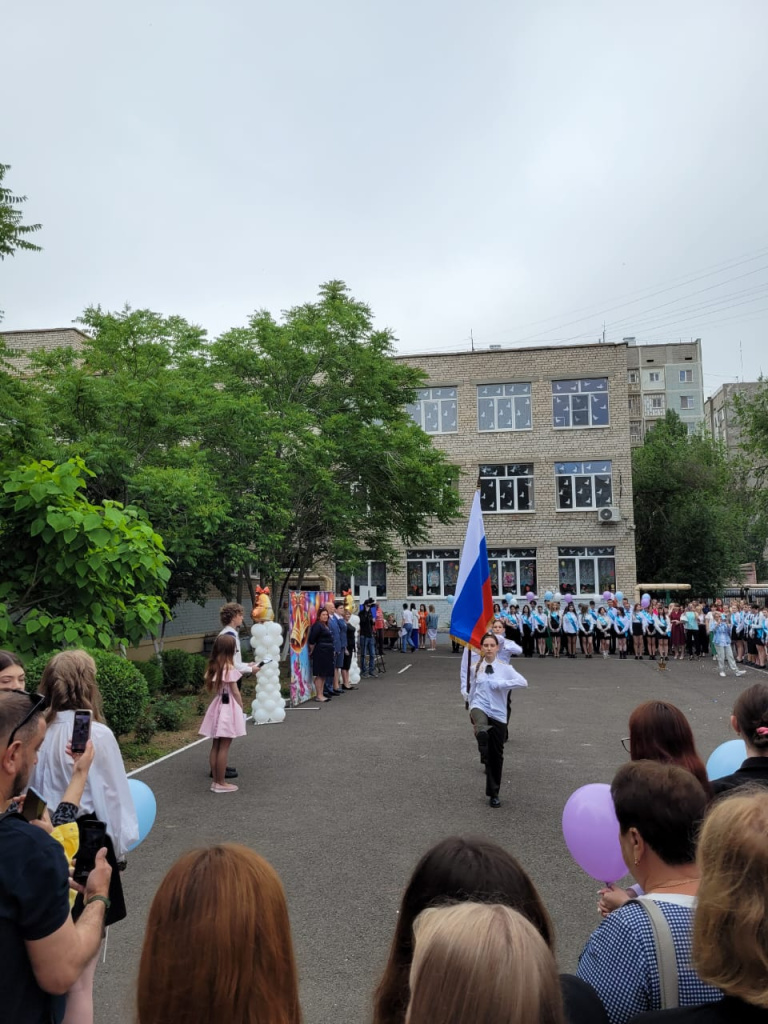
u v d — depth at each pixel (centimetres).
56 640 876
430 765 944
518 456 3628
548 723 1256
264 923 168
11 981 206
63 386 1433
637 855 245
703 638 2598
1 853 211
